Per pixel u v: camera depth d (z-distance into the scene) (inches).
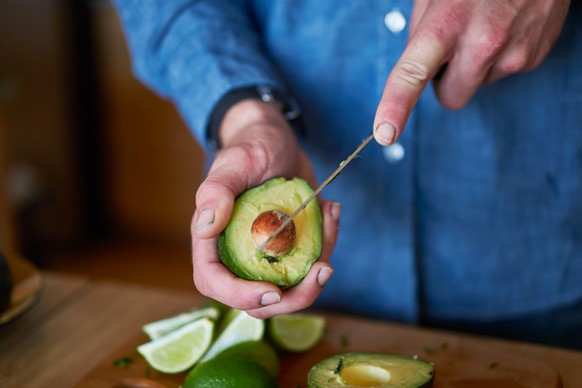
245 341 25.6
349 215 31.7
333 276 32.7
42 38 69.7
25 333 28.5
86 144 76.5
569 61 29.7
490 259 31.6
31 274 29.3
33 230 70.4
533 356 26.4
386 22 29.3
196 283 21.8
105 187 78.3
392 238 31.5
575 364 26.0
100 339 28.2
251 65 28.4
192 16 29.7
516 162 30.5
